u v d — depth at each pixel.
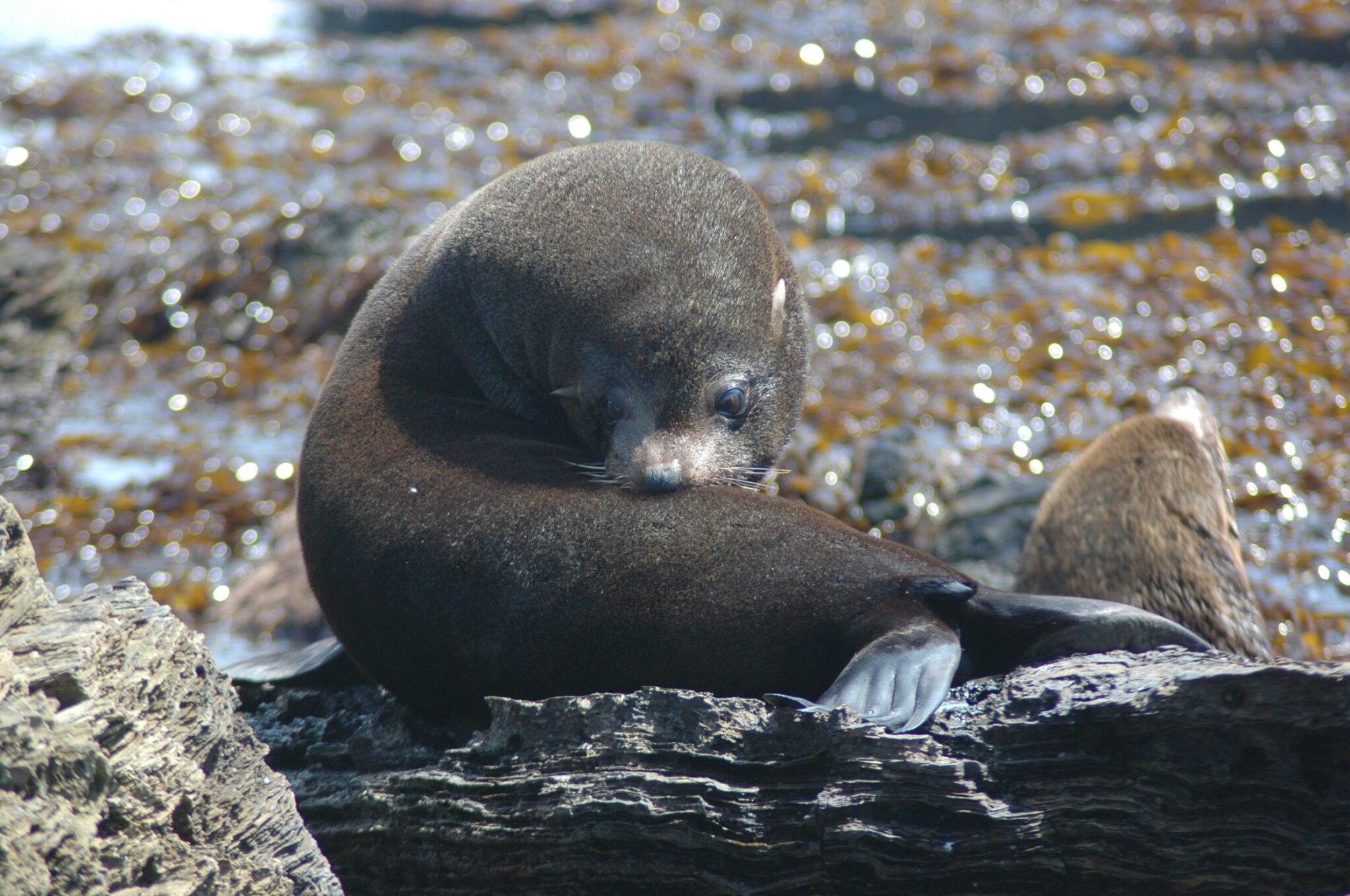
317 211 57.53
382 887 19.28
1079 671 16.75
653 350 21.58
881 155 69.12
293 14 109.81
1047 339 47.34
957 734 16.50
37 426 47.25
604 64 87.50
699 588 18.41
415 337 22.31
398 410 21.28
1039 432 41.84
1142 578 24.84
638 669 18.59
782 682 18.41
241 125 78.88
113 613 15.27
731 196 23.02
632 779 17.28
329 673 22.94
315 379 50.75
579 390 21.91
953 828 16.12
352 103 83.12
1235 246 53.19
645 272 21.81
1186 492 25.20
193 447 45.50
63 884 12.50
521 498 19.31
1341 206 59.12
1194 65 78.94
